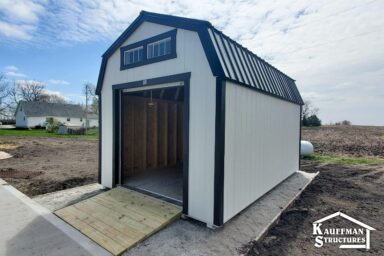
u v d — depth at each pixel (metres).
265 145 4.93
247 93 4.07
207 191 3.43
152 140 6.92
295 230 3.61
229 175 3.56
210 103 3.37
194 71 3.55
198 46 3.49
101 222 3.45
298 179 6.50
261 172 4.77
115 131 4.99
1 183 5.64
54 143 15.80
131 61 4.64
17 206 4.14
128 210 3.82
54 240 2.98
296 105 7.12
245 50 4.51
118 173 5.07
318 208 4.55
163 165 7.39
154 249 2.84
